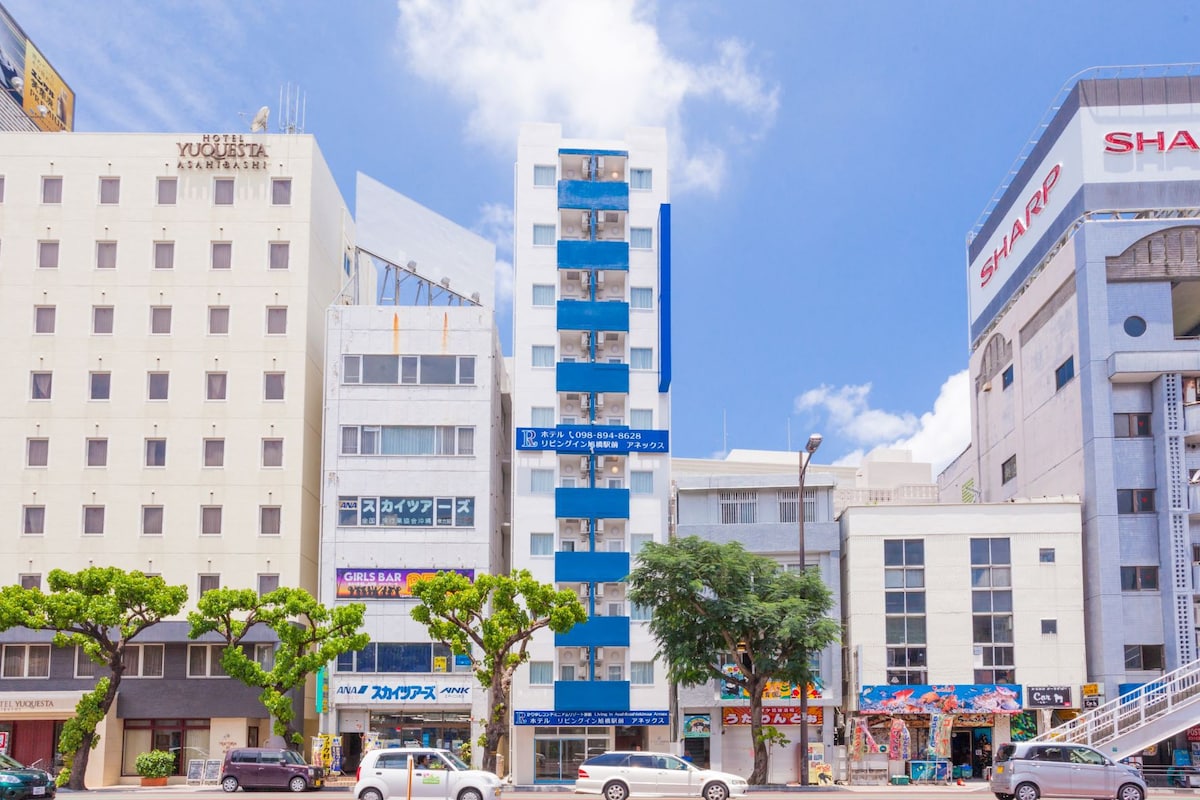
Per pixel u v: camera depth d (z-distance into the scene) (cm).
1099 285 5678
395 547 6019
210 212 6266
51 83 8756
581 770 3828
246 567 5938
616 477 6338
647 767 3816
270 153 6338
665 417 6394
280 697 4834
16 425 6038
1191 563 5369
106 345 6125
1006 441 6956
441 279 6856
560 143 6712
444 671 5888
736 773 5675
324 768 5325
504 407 7088
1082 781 3653
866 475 8919
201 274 6212
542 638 5991
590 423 6378
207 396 6109
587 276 6556
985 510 5728
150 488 6003
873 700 5547
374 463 6100
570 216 6650
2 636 5656
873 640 5647
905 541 5741
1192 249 5688
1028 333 6556
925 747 5609
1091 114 5888
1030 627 5606
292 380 6131
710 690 5728
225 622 4947
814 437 4506
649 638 5981
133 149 6303
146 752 5528
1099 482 5528
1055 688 5506
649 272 6562
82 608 4559
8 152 6262
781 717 5650
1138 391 5594
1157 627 5409
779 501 5978
